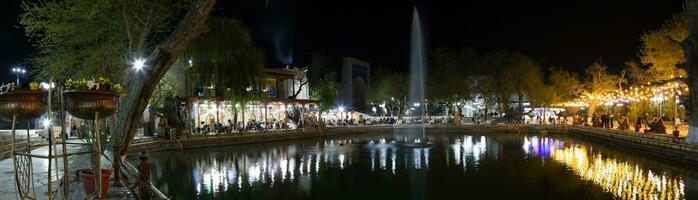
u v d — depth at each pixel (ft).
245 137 114.62
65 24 70.59
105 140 43.39
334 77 186.39
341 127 155.02
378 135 153.28
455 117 171.94
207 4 30.12
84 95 22.50
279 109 154.20
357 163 77.61
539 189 52.90
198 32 30.71
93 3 70.13
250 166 74.43
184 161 81.20
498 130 159.12
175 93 117.80
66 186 20.30
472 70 184.96
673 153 69.31
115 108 24.06
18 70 130.52
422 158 83.97
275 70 143.33
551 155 85.71
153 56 30.50
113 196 29.07
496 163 75.46
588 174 62.13
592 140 116.88
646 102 121.08
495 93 183.11
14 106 20.06
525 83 176.04
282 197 50.83
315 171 68.80
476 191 52.85
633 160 75.20
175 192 53.21
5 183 34.86
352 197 50.72
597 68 170.40
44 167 44.32
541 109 208.95
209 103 122.01
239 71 114.62
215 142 107.34
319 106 154.30
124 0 68.85
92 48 75.51
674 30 92.89
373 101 211.61
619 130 103.04
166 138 100.53
